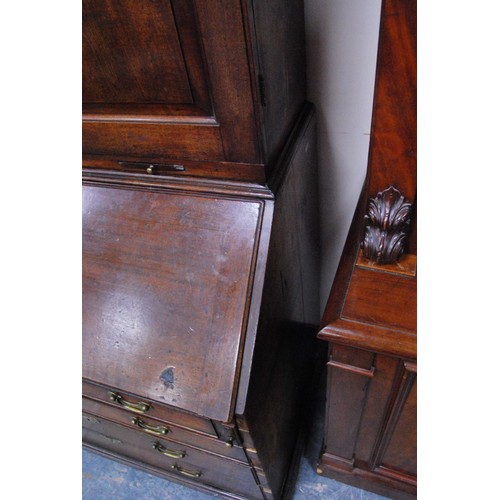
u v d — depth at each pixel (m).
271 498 0.95
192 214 0.62
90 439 1.09
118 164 0.66
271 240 0.59
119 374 0.62
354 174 0.90
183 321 0.60
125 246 0.65
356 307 0.56
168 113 0.56
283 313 0.71
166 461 0.99
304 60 0.73
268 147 0.57
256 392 0.61
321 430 1.15
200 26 0.45
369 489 1.00
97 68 0.54
